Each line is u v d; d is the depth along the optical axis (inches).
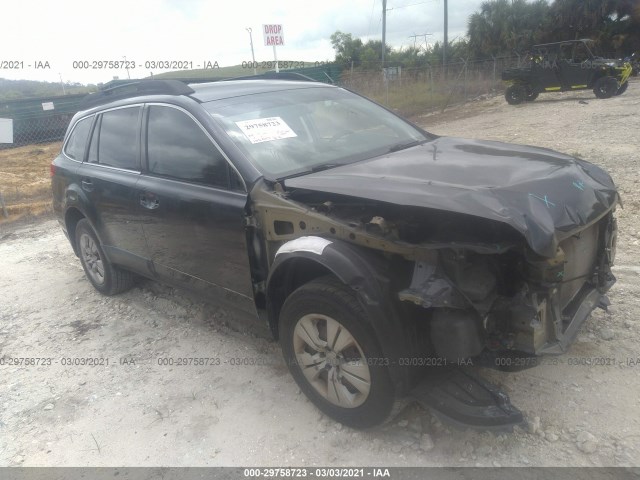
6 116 772.6
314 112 152.6
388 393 101.5
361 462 105.3
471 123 601.6
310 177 119.9
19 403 138.3
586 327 140.6
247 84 164.2
